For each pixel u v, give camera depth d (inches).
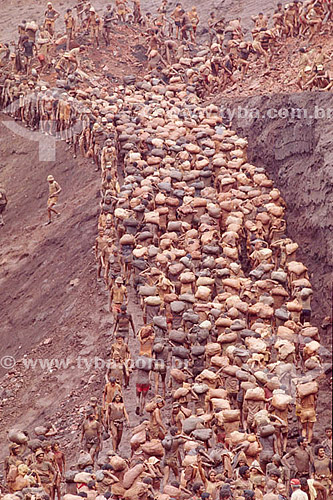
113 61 2952.8
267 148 2097.7
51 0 3518.7
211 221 1722.4
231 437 1145.4
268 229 1759.4
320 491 1161.4
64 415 1507.1
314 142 1964.8
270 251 1646.2
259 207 1774.1
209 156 1982.0
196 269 1594.5
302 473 1187.3
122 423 1229.7
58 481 1194.0
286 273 1637.6
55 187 2305.6
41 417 1544.0
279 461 1141.1
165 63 2810.0
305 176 1950.1
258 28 2519.7
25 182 2529.5
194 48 2906.0
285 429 1223.5
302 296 1518.2
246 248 1808.6
